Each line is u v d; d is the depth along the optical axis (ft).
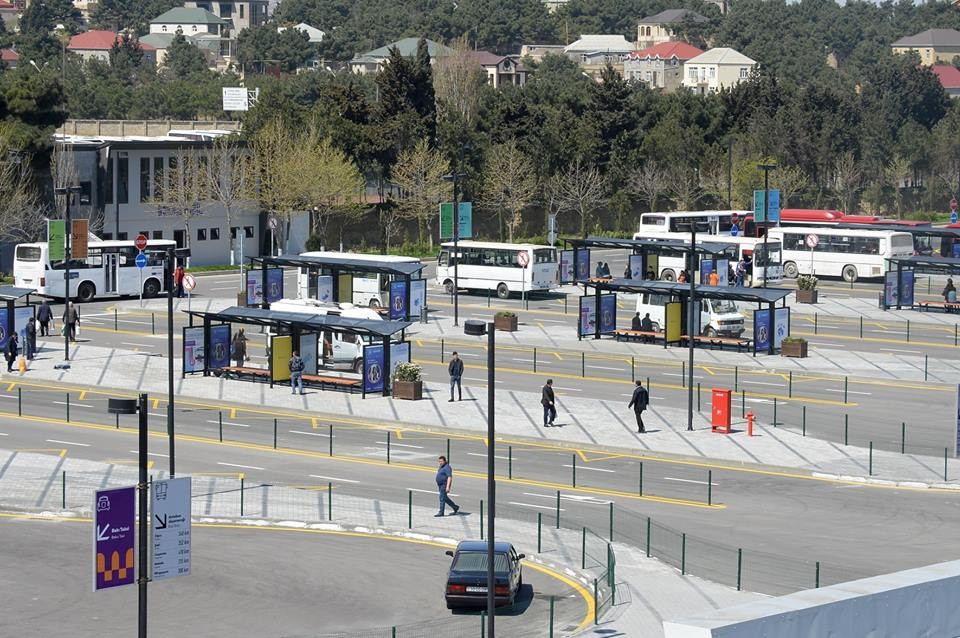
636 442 385.50
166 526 210.59
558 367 497.05
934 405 440.45
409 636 233.35
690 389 400.26
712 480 349.61
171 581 266.77
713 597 253.65
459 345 538.47
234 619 245.45
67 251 489.26
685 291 534.37
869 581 185.68
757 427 405.80
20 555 283.38
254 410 426.10
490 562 223.71
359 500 324.19
